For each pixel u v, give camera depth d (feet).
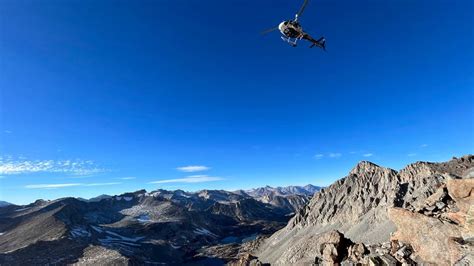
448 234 132.26
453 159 587.27
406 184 599.16
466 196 138.62
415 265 138.00
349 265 162.81
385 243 163.94
